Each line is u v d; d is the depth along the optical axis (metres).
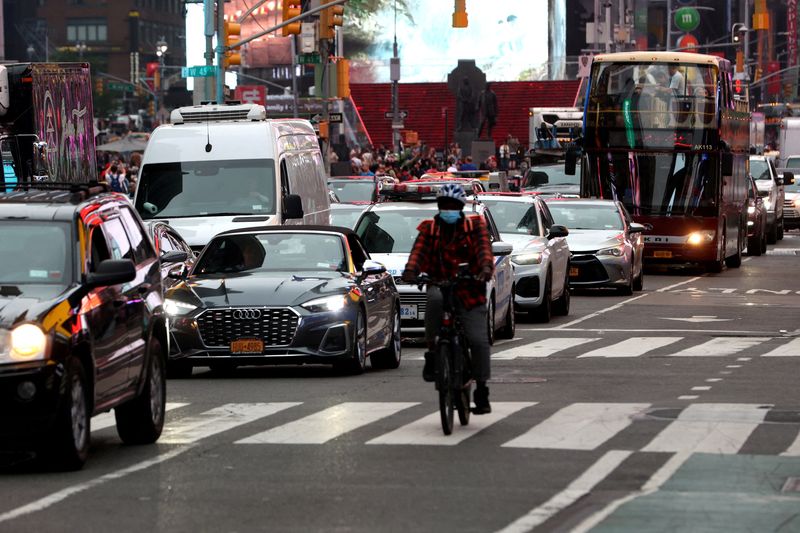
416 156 142.75
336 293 36.84
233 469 23.70
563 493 21.47
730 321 54.38
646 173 82.75
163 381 27.53
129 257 26.91
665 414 29.55
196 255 50.53
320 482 22.47
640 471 23.23
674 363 40.25
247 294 36.59
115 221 26.81
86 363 24.00
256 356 36.25
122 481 22.75
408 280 27.34
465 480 22.55
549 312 54.09
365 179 89.75
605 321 54.62
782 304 62.53
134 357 25.80
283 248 39.12
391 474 23.09
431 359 27.67
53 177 64.75
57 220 25.17
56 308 23.44
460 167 135.12
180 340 36.47
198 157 53.22
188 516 20.09
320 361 36.75
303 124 59.00
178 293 37.09
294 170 54.88
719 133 81.94
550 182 102.75
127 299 25.80
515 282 53.03
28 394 22.66
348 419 29.14
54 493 21.81
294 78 121.19
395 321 40.41
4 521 19.86
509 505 20.62
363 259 40.28
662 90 82.50
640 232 70.62
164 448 25.98
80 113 66.00
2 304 23.41
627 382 35.59
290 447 25.80
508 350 44.00
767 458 24.36
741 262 95.31
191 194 52.62
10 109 64.25
